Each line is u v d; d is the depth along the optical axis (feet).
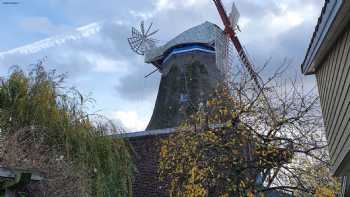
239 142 40.16
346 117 17.70
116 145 37.17
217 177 39.01
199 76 90.12
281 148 39.99
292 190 39.86
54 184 25.58
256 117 40.98
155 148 52.31
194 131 41.65
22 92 35.40
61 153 31.48
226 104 42.09
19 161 25.88
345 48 17.40
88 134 35.19
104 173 35.06
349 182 27.20
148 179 50.96
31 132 31.94
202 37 94.38
